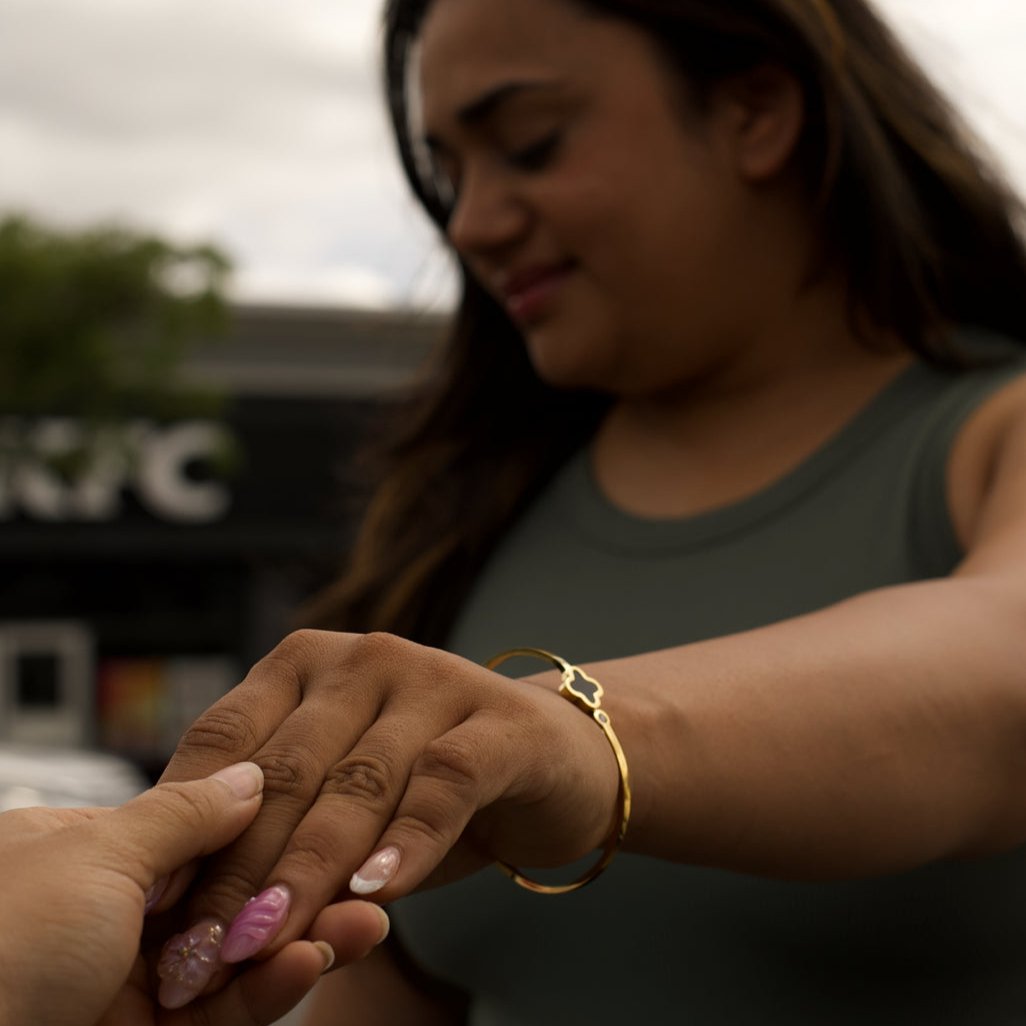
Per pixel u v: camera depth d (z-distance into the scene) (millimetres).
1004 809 915
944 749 872
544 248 1313
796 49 1283
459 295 1623
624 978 1185
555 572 1420
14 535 17531
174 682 17938
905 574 1192
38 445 14352
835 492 1260
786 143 1305
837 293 1343
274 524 18047
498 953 1268
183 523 17953
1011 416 1191
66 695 17734
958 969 1105
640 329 1320
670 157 1286
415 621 1532
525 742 751
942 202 1404
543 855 810
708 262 1303
